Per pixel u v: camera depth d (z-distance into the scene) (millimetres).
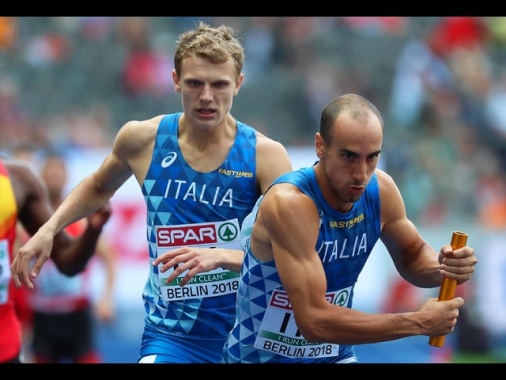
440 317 13523
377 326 13508
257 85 46594
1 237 18203
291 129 46000
